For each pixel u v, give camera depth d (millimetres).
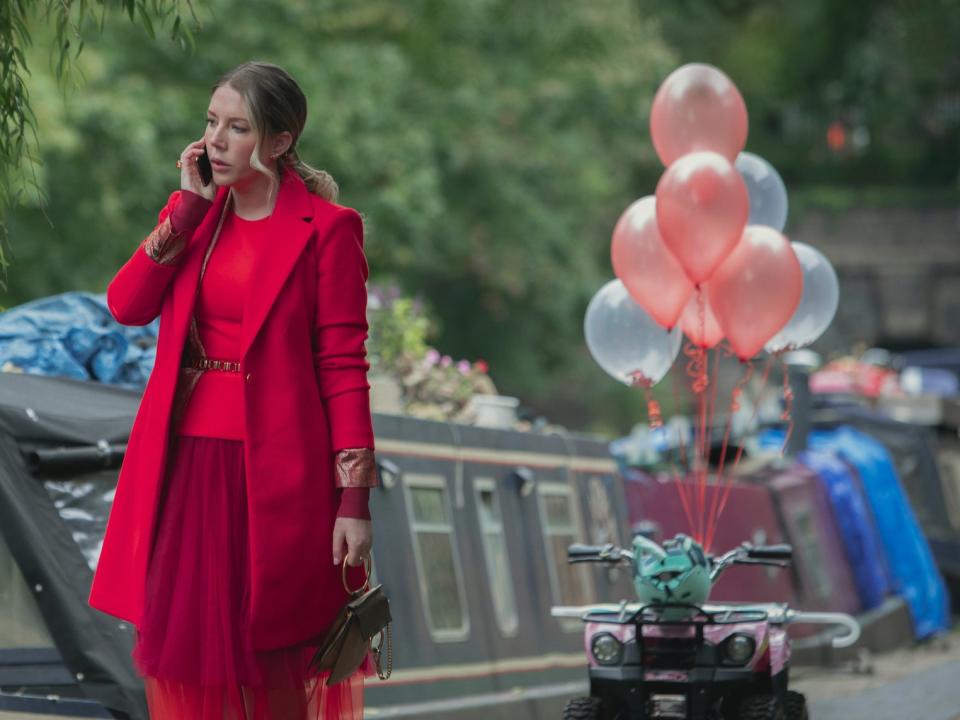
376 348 23703
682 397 79250
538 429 26859
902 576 40656
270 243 8422
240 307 8414
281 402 8352
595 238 72188
